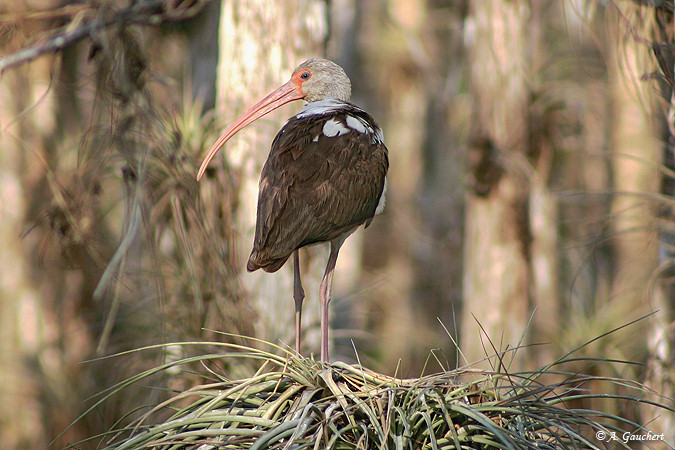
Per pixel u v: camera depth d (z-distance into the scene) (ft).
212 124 38.09
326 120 28.14
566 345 45.83
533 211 48.85
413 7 93.35
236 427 21.15
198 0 40.40
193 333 34.78
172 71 50.88
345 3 89.76
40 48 37.47
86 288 46.93
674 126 32.55
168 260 36.45
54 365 45.83
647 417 37.09
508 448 19.02
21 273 46.29
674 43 32.50
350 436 20.85
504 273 48.67
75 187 35.96
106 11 36.17
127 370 36.27
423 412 20.13
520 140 48.42
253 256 26.73
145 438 20.67
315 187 26.76
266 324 36.99
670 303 37.42
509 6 48.19
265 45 37.93
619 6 33.17
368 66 97.86
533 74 48.88
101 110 35.73
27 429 44.88
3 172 46.21
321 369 22.29
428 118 97.35
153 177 34.91
